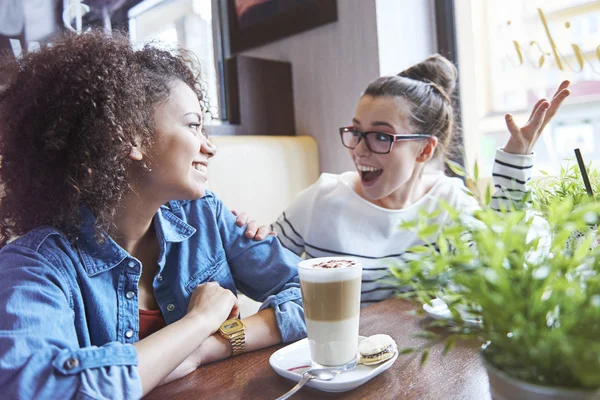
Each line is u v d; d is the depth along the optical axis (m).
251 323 0.79
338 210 1.32
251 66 1.99
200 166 0.84
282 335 0.80
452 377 0.61
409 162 1.24
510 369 0.40
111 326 0.78
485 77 1.85
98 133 0.73
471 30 1.87
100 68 0.74
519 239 0.41
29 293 0.65
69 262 0.74
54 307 0.65
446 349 0.42
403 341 0.74
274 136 1.95
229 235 1.01
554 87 1.67
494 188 1.09
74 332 0.66
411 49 1.90
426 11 1.96
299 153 1.96
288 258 1.00
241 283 1.04
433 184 1.39
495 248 0.39
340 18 1.88
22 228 0.80
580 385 0.36
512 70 1.77
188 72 0.93
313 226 1.35
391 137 1.20
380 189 1.25
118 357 0.60
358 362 0.66
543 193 0.81
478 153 1.89
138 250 0.88
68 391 0.55
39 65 0.75
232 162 1.73
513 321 0.38
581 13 1.58
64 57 0.75
